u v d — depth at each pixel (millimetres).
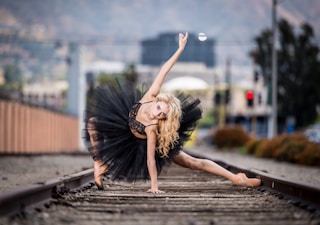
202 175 23781
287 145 43812
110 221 10906
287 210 12383
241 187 17469
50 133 70812
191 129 16172
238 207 12766
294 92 92812
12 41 107688
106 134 15875
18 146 54812
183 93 16266
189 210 12195
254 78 74375
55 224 10539
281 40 95562
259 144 56656
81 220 10984
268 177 15781
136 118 15344
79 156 45781
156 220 11000
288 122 83500
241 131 73188
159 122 15062
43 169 29719
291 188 14289
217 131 73750
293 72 93750
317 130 72375
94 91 16953
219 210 12297
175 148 15625
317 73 93562
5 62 165250
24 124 57156
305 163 39531
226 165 26344
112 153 15875
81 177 16703
